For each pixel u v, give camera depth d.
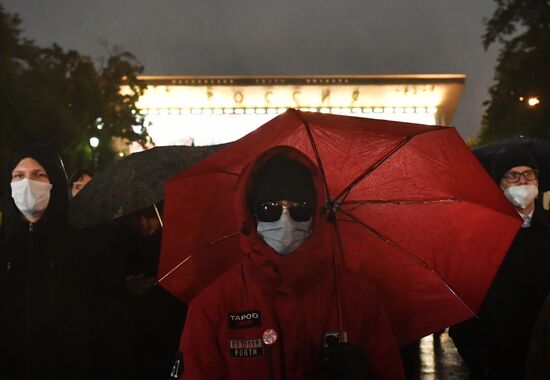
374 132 2.37
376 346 2.15
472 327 3.83
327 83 85.19
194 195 2.52
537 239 3.76
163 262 2.58
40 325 3.08
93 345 3.29
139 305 4.15
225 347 2.10
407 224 2.49
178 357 2.15
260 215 2.13
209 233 2.58
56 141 35.19
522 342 3.69
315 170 2.17
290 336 2.09
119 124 48.12
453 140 2.35
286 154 2.19
